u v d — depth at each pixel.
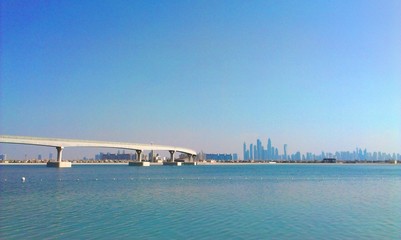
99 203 37.47
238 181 74.69
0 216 29.36
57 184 63.53
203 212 31.72
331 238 22.50
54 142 136.12
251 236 22.98
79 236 22.78
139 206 35.38
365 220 28.16
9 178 81.19
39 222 26.89
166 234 23.44
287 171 146.62
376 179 84.62
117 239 22.12
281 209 33.59
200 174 109.31
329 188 56.84
